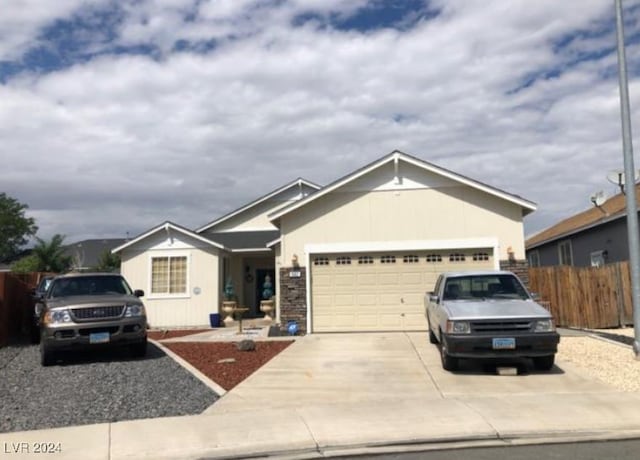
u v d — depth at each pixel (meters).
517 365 10.98
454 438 7.02
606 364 11.25
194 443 6.93
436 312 11.97
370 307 17.05
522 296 11.77
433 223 17.08
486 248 16.89
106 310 12.49
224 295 23.02
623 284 17.52
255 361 12.28
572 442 6.89
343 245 17.28
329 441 6.96
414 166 17.27
